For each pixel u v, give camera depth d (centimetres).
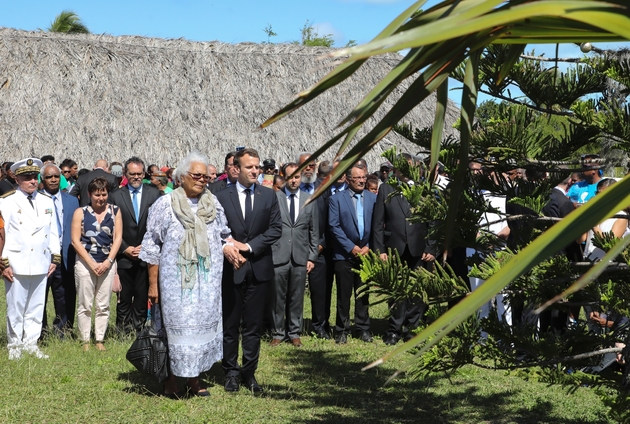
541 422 562
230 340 618
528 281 399
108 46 1834
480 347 421
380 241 827
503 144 413
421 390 648
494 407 602
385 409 590
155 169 1277
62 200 817
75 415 548
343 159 165
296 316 835
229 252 586
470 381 684
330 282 898
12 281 715
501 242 430
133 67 1809
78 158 1612
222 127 1769
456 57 166
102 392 609
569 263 398
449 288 408
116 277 797
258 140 1764
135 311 859
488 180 432
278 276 823
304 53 2008
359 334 874
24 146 1594
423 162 469
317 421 550
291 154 1758
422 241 823
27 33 1814
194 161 567
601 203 117
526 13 116
